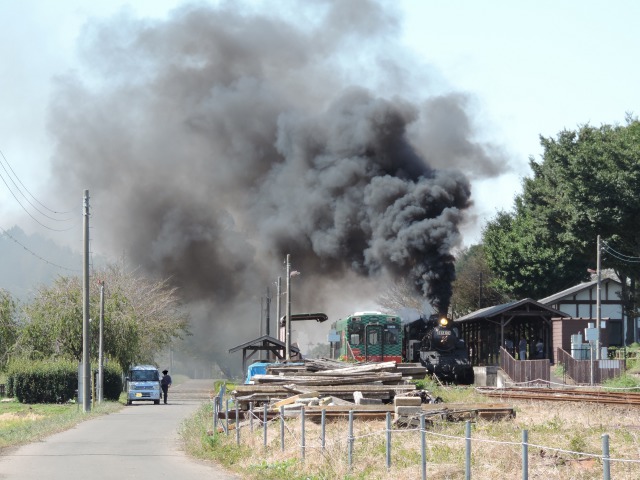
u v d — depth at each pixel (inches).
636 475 592.7
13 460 844.6
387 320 1969.7
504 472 623.8
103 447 986.1
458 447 752.3
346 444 770.2
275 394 1146.0
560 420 925.8
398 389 1144.8
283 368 1358.3
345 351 1995.6
